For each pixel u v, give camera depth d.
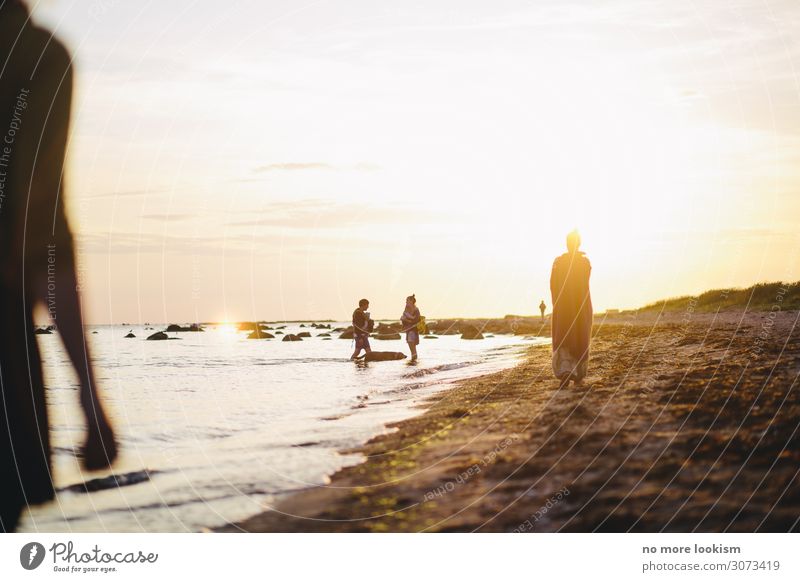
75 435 4.77
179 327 46.75
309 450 7.42
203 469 6.52
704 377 9.67
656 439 6.39
